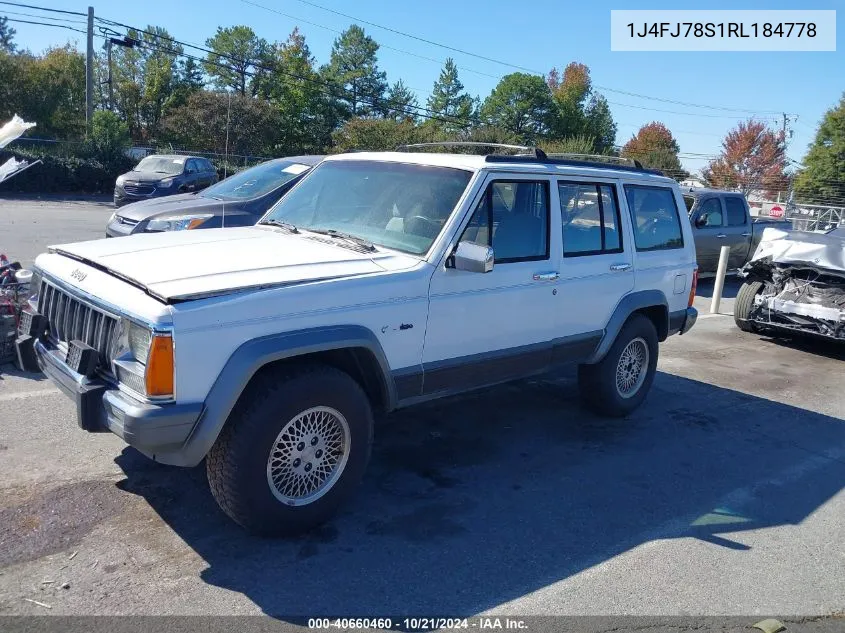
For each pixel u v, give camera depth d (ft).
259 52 205.26
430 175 15.96
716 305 39.34
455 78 285.02
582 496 15.65
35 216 61.52
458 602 11.46
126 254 13.47
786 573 13.17
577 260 17.83
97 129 103.14
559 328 17.60
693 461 18.16
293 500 12.78
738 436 20.30
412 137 144.46
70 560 11.73
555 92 281.33
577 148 147.33
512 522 14.24
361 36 254.88
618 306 19.29
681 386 24.90
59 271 13.58
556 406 21.45
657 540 14.01
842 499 16.58
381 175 16.75
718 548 13.88
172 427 11.03
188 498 13.98
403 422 19.22
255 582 11.53
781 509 15.84
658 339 21.57
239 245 14.48
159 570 11.64
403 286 13.80
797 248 31.86
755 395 24.56
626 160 21.33
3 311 20.02
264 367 12.46
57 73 155.94
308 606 11.04
